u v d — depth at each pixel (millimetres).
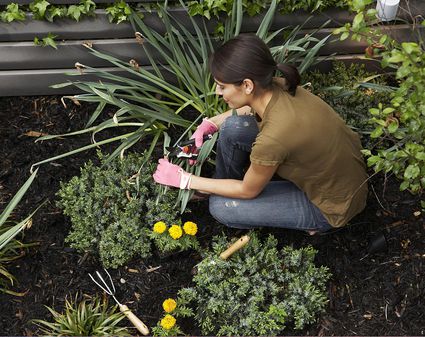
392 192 2676
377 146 2723
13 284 2459
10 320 2369
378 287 2439
